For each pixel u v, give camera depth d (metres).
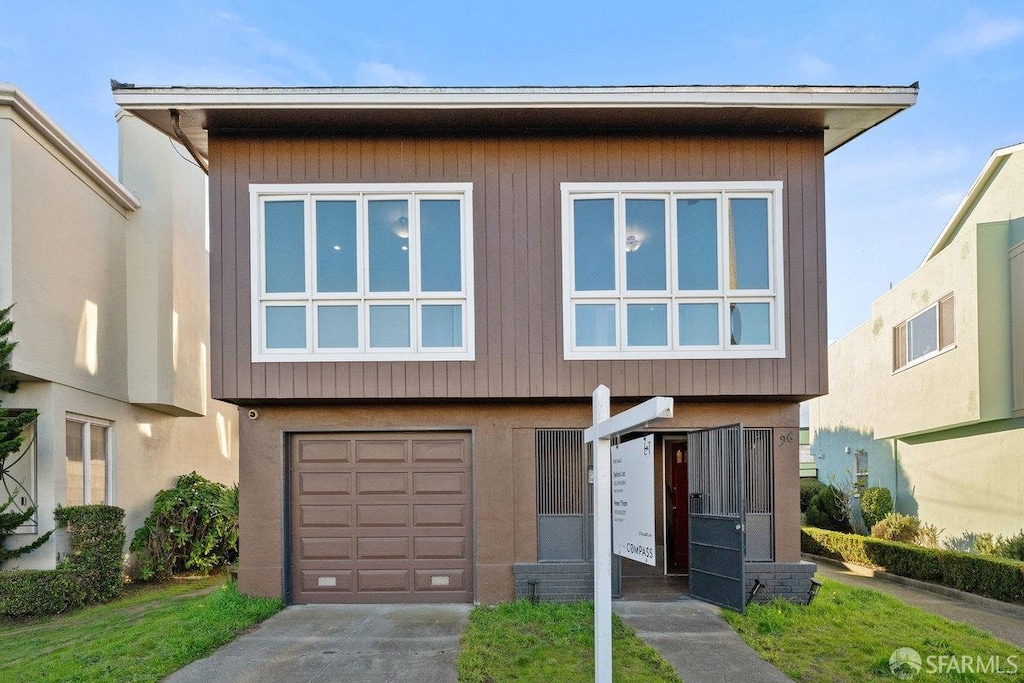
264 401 8.22
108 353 10.41
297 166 8.25
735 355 8.09
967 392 12.41
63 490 9.00
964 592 10.22
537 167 8.27
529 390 8.05
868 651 6.36
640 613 7.55
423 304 8.19
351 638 6.80
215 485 12.45
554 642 6.53
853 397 19.05
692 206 8.30
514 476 8.28
